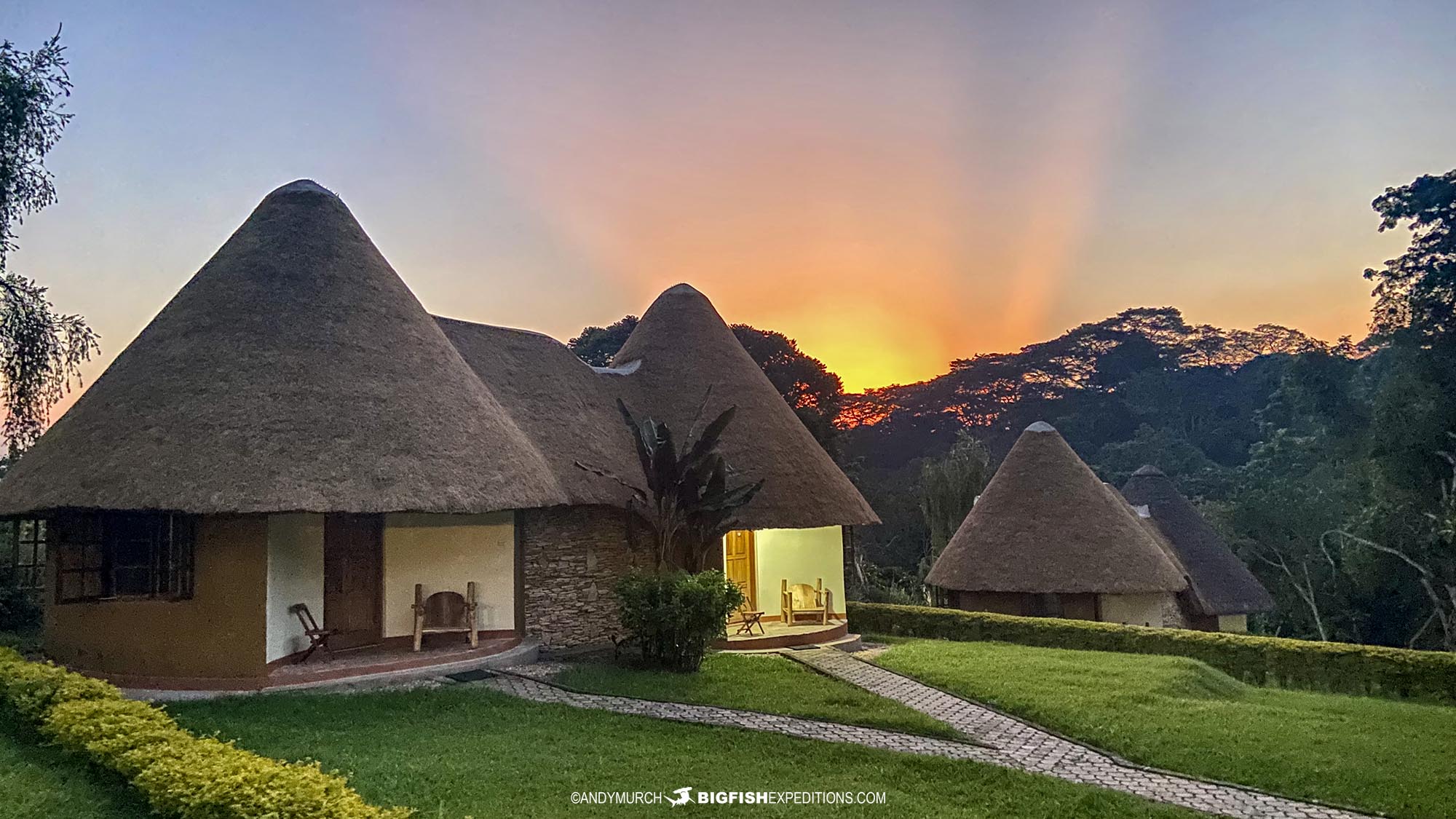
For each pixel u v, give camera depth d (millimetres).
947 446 62656
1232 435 59375
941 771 9328
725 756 9422
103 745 7785
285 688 11852
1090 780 9594
